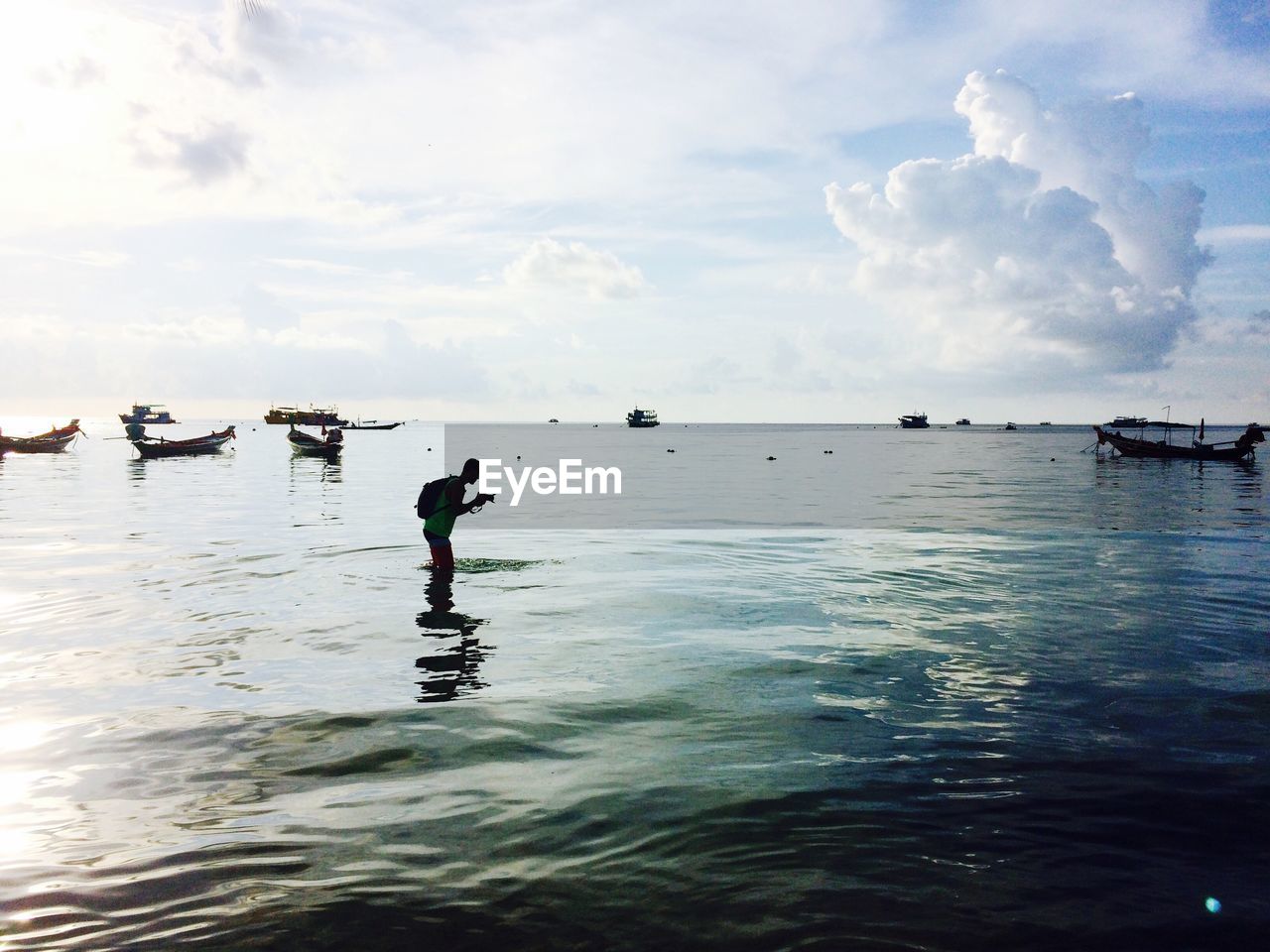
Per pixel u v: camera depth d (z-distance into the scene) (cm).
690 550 1537
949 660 750
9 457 6353
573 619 927
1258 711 607
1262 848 402
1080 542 1645
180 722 587
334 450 6266
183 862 390
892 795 459
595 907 349
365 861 390
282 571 1257
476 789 469
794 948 321
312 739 552
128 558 1388
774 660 749
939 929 333
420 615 946
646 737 555
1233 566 1328
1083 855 394
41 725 582
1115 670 718
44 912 347
